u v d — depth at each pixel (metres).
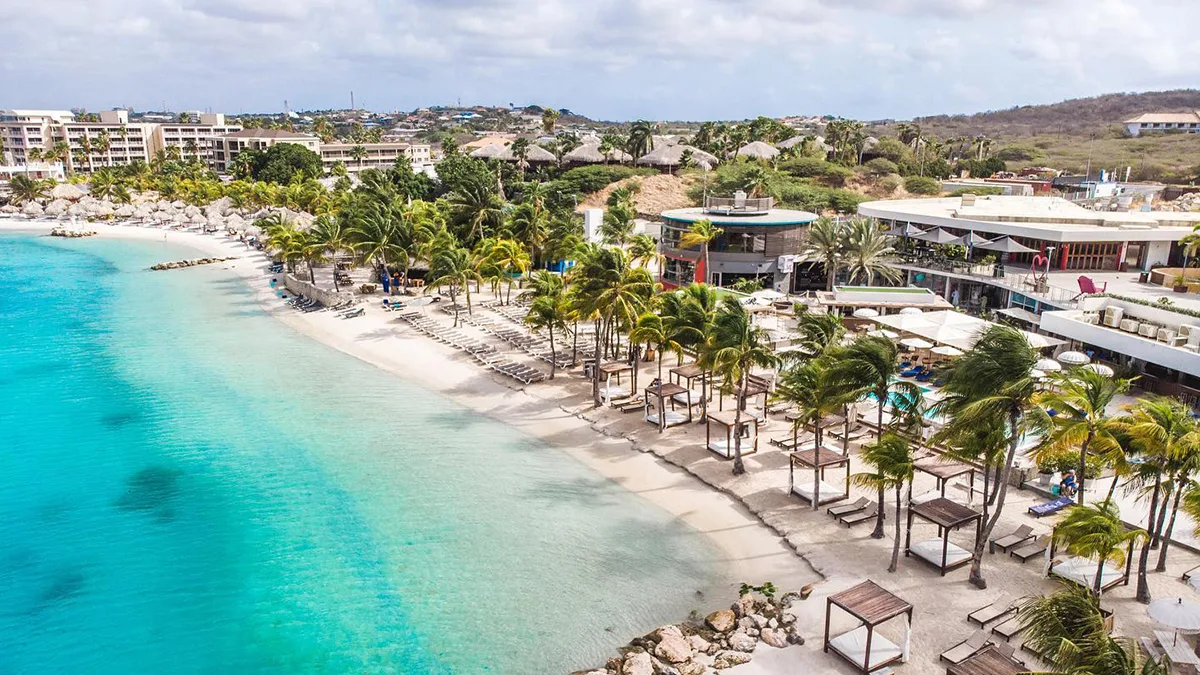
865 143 164.12
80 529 35.91
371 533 35.06
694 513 35.50
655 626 27.89
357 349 64.56
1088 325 49.56
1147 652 24.00
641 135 151.00
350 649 27.33
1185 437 25.89
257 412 50.41
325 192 141.62
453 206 94.25
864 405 45.09
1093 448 27.78
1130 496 34.22
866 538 32.34
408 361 60.69
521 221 86.19
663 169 149.38
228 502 38.22
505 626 28.23
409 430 46.91
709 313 43.47
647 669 24.97
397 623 28.66
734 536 33.38
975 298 68.94
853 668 24.52
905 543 31.36
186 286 94.56
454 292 76.75
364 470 41.47
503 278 76.06
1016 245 67.25
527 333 65.31
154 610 29.84
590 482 39.19
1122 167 176.25
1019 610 24.88
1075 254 67.88
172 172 188.38
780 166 147.88
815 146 168.12
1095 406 27.33
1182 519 31.95
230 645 27.75
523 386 53.50
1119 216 73.19
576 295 50.34
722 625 27.09
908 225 77.94
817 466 34.25
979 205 83.50
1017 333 27.50
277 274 100.12
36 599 30.56
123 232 143.88
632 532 34.25
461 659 26.55
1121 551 24.95
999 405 26.62
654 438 43.50
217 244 130.50
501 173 154.00
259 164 173.75
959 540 31.44
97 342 67.94
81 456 43.84
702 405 44.50
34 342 68.00
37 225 156.50
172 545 34.44
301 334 70.06
